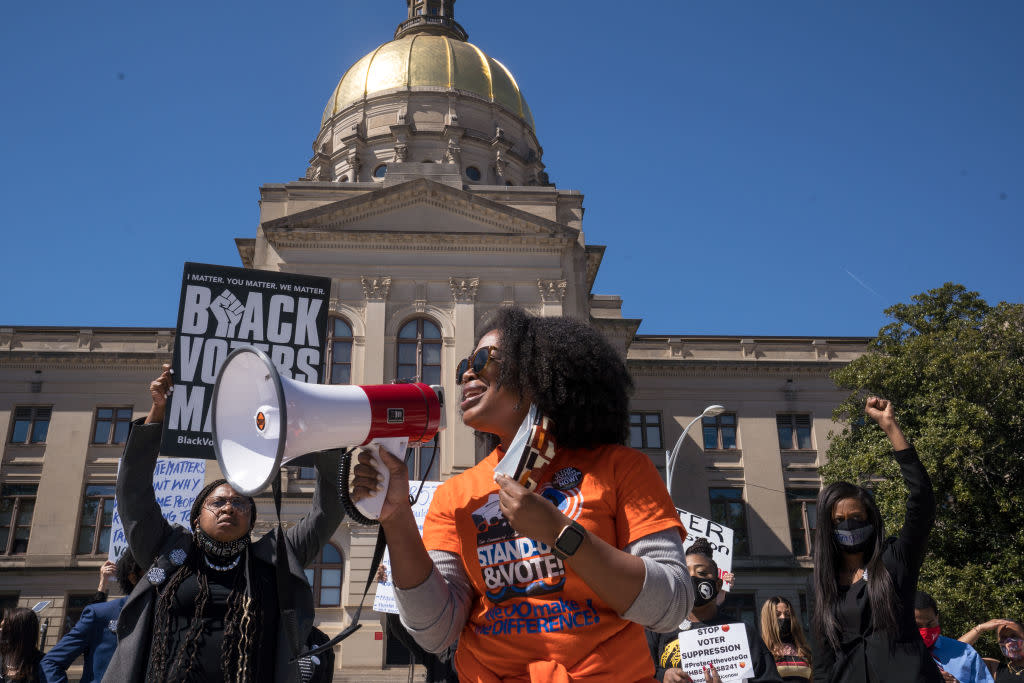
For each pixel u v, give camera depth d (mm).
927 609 4828
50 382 34406
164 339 35594
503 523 2275
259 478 2158
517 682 2150
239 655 3676
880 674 3709
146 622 3771
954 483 20953
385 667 24891
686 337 36906
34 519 32406
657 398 35719
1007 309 23297
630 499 2176
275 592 3918
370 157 44750
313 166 47000
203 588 3793
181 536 3969
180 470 8141
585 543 1909
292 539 4082
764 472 34656
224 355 5641
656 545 2104
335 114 47750
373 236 29391
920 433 22109
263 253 29859
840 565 4062
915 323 24656
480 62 48406
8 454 33406
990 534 20781
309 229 29203
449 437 26484
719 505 34312
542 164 48156
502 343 2418
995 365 21797
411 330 28906
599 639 2113
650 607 1961
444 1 53781
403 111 44969
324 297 5934
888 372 23562
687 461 34812
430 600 2291
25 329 35281
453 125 44125
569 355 2359
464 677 2287
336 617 25656
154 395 4137
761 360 36125
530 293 29578
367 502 2273
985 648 19516
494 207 30188
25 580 31609
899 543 3881
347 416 2271
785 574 33156
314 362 5785
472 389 2473
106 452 33688
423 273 29312
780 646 5680
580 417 2328
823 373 36219
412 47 47844
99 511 32906
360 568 25875
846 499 4023
